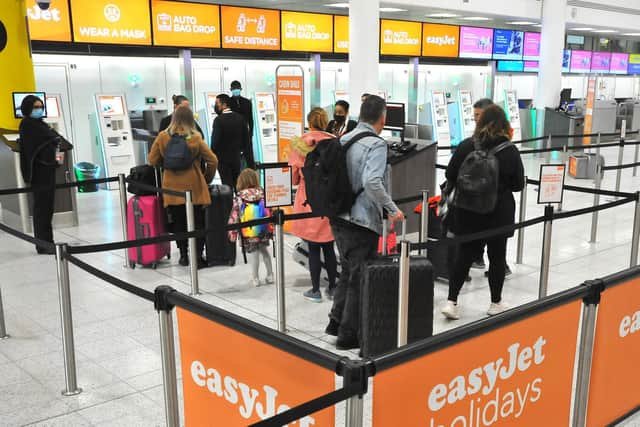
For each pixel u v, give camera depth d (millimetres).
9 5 7465
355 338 3750
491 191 3895
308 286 5074
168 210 5457
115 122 9930
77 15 9320
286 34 11922
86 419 3047
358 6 9422
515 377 1972
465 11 12234
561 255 6047
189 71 11078
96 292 4957
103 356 3773
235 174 7410
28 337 4082
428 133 7781
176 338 3988
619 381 2467
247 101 8195
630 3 16312
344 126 5922
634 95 21750
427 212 4742
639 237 4844
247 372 1866
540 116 14250
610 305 2281
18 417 3066
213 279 5309
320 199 3557
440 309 4500
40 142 5816
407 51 13883
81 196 9383
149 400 3232
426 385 1691
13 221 7133
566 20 15023
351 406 1544
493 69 16281
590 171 10883
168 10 10273
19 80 7641
